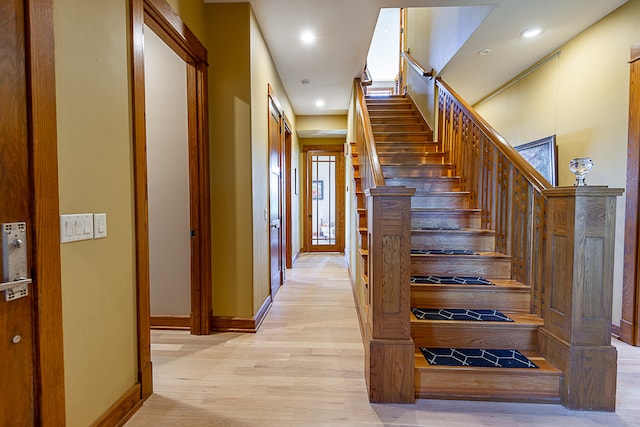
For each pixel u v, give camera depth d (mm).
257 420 1569
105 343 1421
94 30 1332
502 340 1952
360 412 1633
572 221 1646
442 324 1963
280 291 3832
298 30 2879
